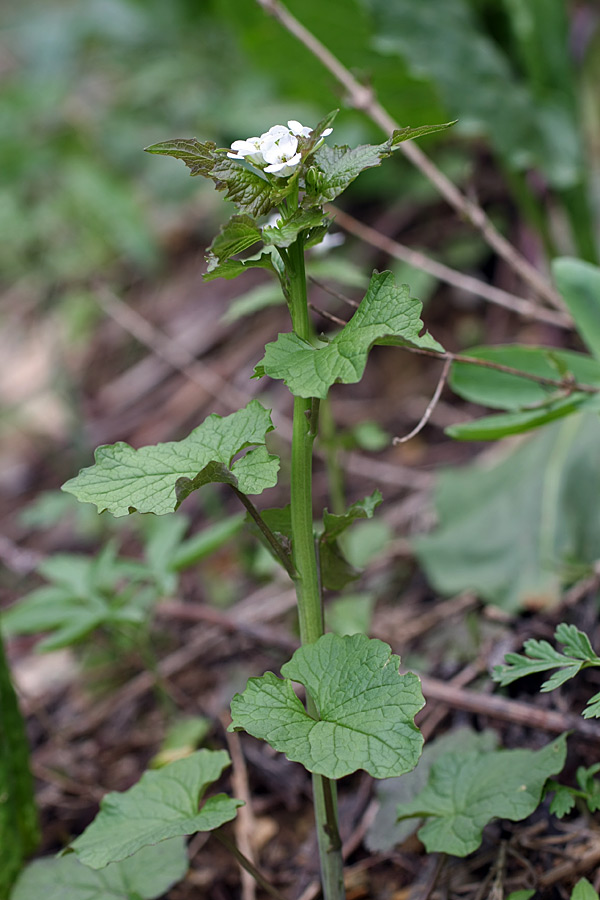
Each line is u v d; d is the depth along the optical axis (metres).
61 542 0.81
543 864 0.45
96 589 0.53
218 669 0.58
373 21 0.66
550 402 0.47
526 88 0.67
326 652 0.40
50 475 0.91
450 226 0.88
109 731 0.56
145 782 0.43
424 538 0.58
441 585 0.55
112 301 0.83
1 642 0.48
